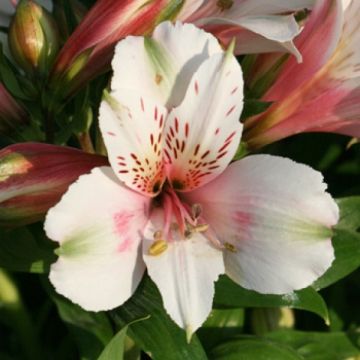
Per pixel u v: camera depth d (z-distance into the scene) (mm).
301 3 299
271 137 315
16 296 343
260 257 280
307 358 338
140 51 273
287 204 277
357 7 301
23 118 318
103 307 275
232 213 284
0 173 286
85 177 271
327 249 276
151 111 273
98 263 273
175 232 287
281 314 353
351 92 306
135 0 294
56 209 267
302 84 306
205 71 271
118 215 277
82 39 300
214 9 306
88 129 317
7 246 312
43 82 311
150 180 284
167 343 297
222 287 313
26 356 348
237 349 322
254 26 288
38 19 306
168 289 276
